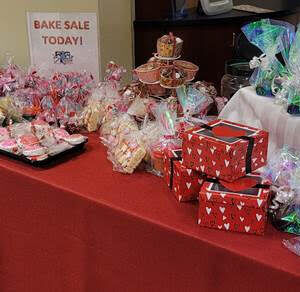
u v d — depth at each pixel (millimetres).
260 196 940
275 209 976
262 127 1267
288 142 1175
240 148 964
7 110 1624
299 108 1146
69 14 1770
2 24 1919
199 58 2660
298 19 3027
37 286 1409
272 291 886
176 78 1356
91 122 1567
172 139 1211
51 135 1420
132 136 1309
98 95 1618
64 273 1301
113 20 1984
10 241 1417
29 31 1823
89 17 1767
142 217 1037
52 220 1257
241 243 936
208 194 953
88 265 1222
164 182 1203
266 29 1244
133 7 2469
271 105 1223
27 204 1311
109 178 1239
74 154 1400
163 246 1022
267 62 1252
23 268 1419
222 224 970
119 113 1492
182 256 996
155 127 1301
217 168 984
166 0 2676
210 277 968
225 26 2611
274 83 1241
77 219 1188
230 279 938
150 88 1447
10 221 1383
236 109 1359
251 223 950
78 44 1810
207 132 1034
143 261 1082
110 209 1093
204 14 2742
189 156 1040
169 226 997
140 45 2588
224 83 1574
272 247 922
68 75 1711
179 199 1092
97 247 1174
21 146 1378
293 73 1186
